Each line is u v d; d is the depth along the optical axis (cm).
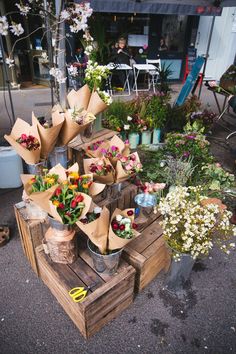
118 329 159
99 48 419
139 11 316
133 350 150
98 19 411
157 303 175
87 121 192
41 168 182
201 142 293
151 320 165
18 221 185
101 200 201
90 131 262
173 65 782
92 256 151
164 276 194
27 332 156
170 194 159
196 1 348
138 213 199
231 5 369
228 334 159
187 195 157
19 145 164
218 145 406
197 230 142
